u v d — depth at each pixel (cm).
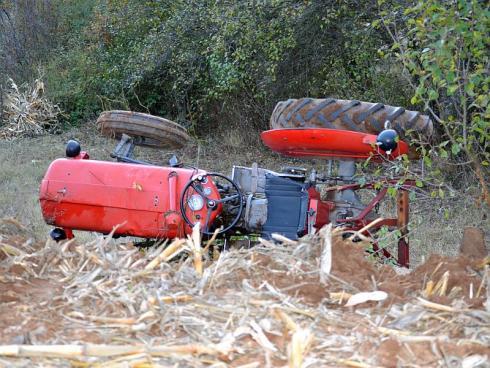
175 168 714
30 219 995
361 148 706
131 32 1933
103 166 715
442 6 598
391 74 1319
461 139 630
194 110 1784
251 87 1638
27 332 324
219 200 693
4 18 2272
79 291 378
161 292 375
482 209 906
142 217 700
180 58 1669
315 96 1497
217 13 1455
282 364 312
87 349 306
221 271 408
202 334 332
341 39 1388
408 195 738
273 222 719
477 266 454
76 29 2239
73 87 1992
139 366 302
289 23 1402
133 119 786
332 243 446
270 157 1600
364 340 332
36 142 1788
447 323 355
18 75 2083
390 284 408
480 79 595
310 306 372
